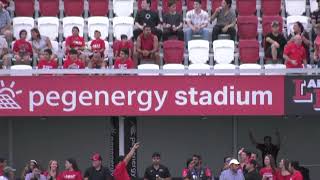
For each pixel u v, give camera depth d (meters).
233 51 98.50
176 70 89.81
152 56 96.00
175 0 101.06
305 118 98.62
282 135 98.75
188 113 89.94
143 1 100.06
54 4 105.75
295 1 106.50
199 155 94.31
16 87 89.75
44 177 86.25
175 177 98.50
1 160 87.44
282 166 85.88
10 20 101.19
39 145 98.12
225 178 85.06
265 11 106.56
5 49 96.12
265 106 90.00
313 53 97.62
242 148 92.50
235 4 106.56
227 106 90.06
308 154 98.88
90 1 105.75
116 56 96.25
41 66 94.50
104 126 98.44
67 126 98.38
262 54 98.81
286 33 102.62
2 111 89.69
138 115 90.00
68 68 91.94
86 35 102.44
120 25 102.06
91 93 89.94
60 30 103.56
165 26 100.12
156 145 98.38
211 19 101.69
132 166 94.69
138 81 89.94
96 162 85.06
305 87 90.06
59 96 89.81
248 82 89.94
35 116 91.06
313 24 99.69
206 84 90.00
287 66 94.00
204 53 98.31
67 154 98.44
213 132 98.81
